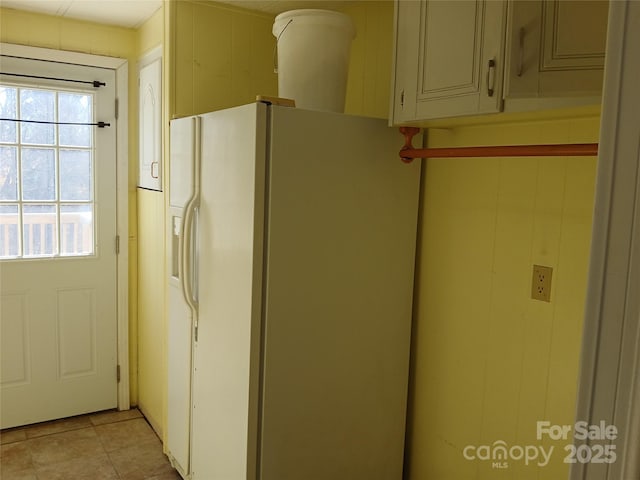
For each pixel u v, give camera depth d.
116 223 3.18
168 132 2.53
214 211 2.01
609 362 0.54
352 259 1.97
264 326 1.81
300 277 1.86
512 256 1.81
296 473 1.93
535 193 1.73
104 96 3.06
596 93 1.21
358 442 2.08
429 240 2.12
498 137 1.84
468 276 1.97
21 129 2.85
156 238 2.89
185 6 2.47
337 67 2.07
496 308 1.87
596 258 0.55
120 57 3.08
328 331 1.95
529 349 1.76
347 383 2.02
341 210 1.92
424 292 2.15
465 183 1.97
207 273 2.08
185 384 2.32
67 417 3.15
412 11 1.68
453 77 1.53
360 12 2.43
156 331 2.96
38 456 2.75
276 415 1.86
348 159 1.92
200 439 2.20
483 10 1.43
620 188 0.53
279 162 1.77
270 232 1.78
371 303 2.04
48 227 2.99
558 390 1.68
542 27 1.29
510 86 1.36
